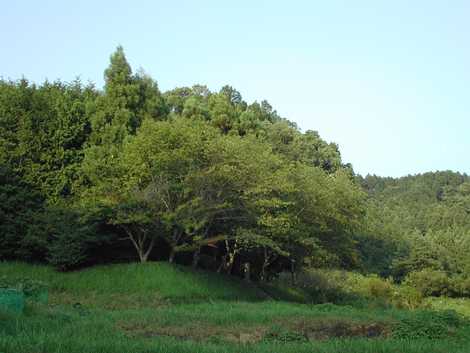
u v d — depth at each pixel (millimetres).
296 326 18453
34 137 30781
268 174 31672
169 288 27594
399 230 77875
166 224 28891
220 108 50375
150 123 30219
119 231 31719
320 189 37000
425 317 19328
